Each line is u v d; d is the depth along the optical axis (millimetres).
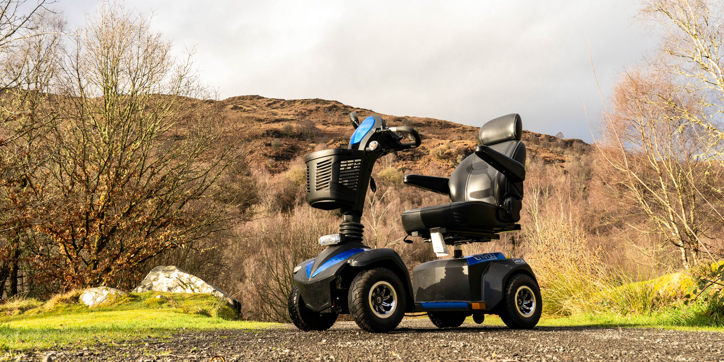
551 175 30141
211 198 14000
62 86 11203
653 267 6492
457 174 4637
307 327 3963
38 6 7691
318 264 3596
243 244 20391
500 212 4082
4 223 9602
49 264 10836
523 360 2170
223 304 7793
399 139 3994
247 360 2205
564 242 7457
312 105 133000
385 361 2174
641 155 11492
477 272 4016
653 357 2238
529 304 4148
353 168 3770
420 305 3885
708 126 9469
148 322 5074
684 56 10016
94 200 11383
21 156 9703
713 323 4551
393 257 3650
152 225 12430
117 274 11258
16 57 9922
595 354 2336
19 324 5066
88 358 2254
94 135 11664
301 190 40844
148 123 12523
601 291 6188
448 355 2328
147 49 12227
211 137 13406
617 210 13125
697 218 10711
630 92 10906
